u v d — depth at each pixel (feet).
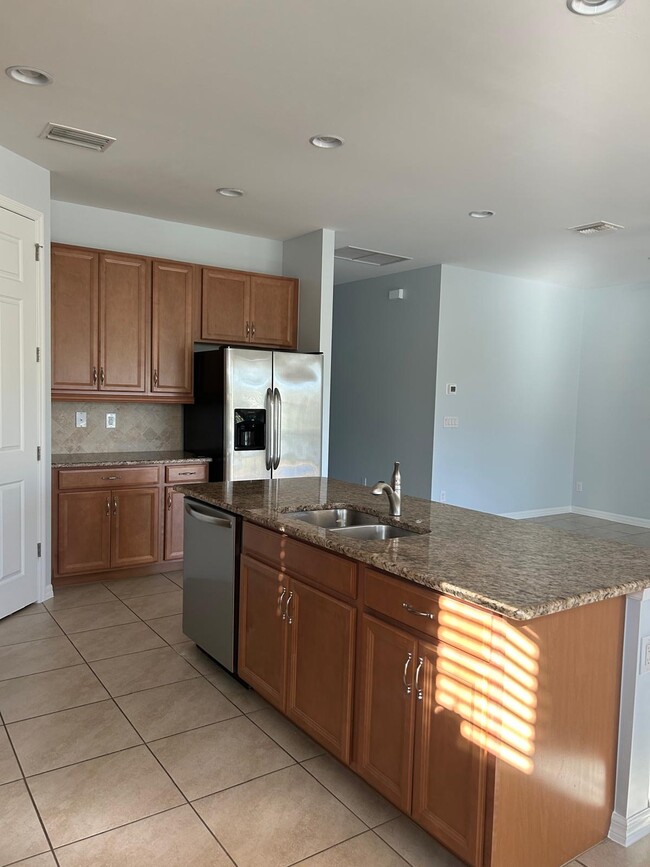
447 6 6.91
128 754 7.82
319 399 16.49
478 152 11.17
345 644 7.18
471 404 22.15
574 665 5.92
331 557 7.40
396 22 7.27
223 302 16.49
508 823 5.50
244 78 8.73
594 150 10.87
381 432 23.40
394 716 6.48
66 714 8.73
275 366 15.71
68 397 14.38
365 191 13.50
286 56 8.11
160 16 7.29
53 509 13.73
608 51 7.70
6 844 6.20
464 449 22.11
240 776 7.45
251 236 17.87
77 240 15.14
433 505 10.05
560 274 22.03
